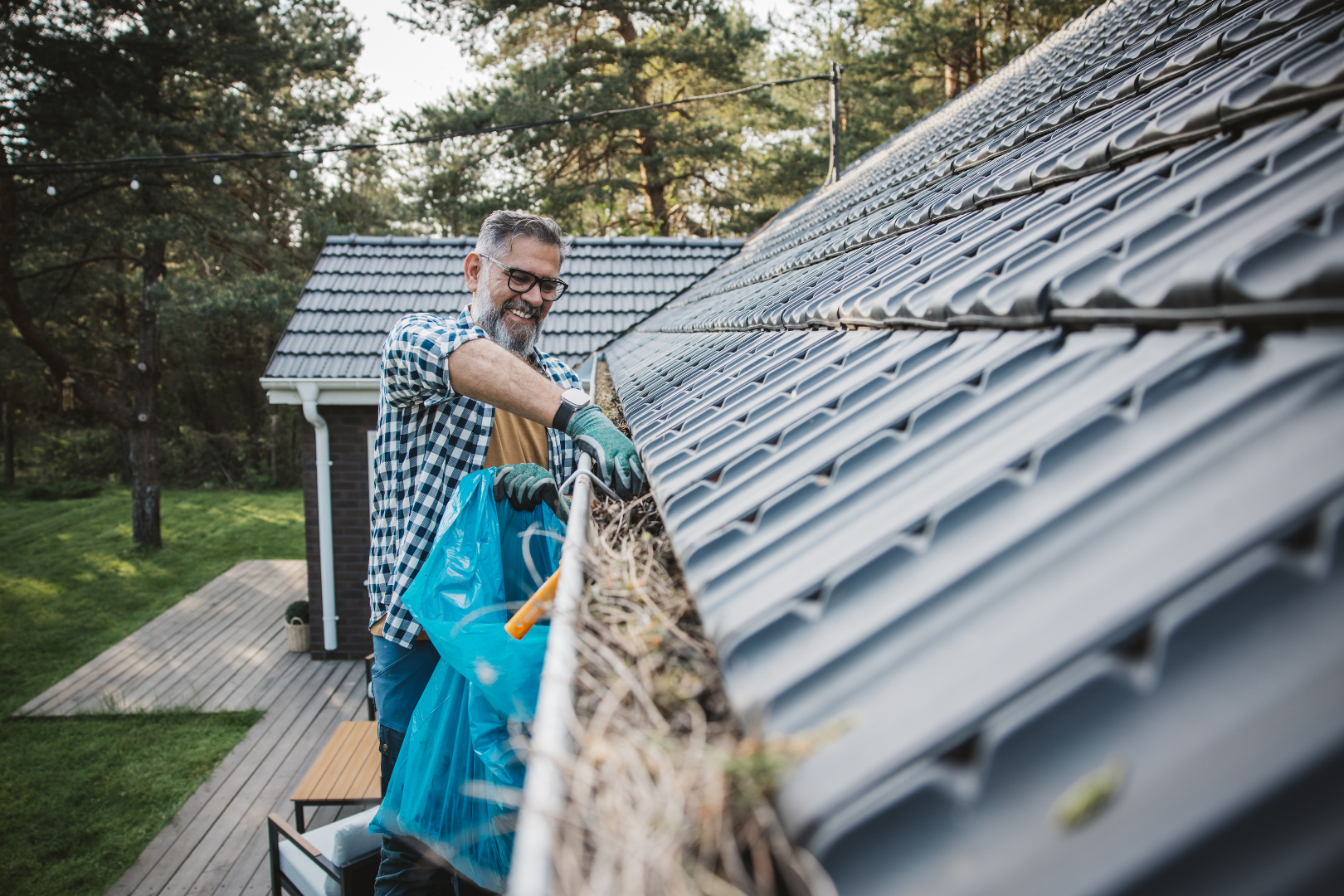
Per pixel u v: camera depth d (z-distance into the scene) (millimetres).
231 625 11102
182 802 6578
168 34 13984
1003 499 854
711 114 21781
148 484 16625
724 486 1347
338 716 8094
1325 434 653
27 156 13758
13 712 8383
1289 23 2184
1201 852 448
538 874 613
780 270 4828
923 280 1915
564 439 2744
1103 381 969
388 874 2377
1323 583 546
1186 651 552
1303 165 1107
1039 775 541
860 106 21750
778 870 614
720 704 878
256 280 16047
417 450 2455
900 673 694
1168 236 1171
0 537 18203
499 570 2178
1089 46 5141
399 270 10453
